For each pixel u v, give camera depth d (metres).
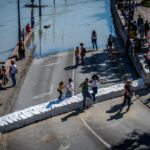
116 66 49.34
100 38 66.12
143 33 53.41
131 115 35.44
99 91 39.22
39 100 39.41
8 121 33.72
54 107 35.88
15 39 71.81
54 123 34.53
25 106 38.06
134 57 48.03
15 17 89.88
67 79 45.38
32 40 66.56
